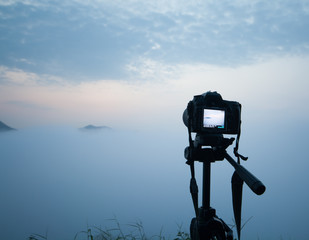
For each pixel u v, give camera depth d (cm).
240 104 155
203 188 160
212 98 150
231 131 150
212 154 151
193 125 149
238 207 141
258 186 107
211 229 154
